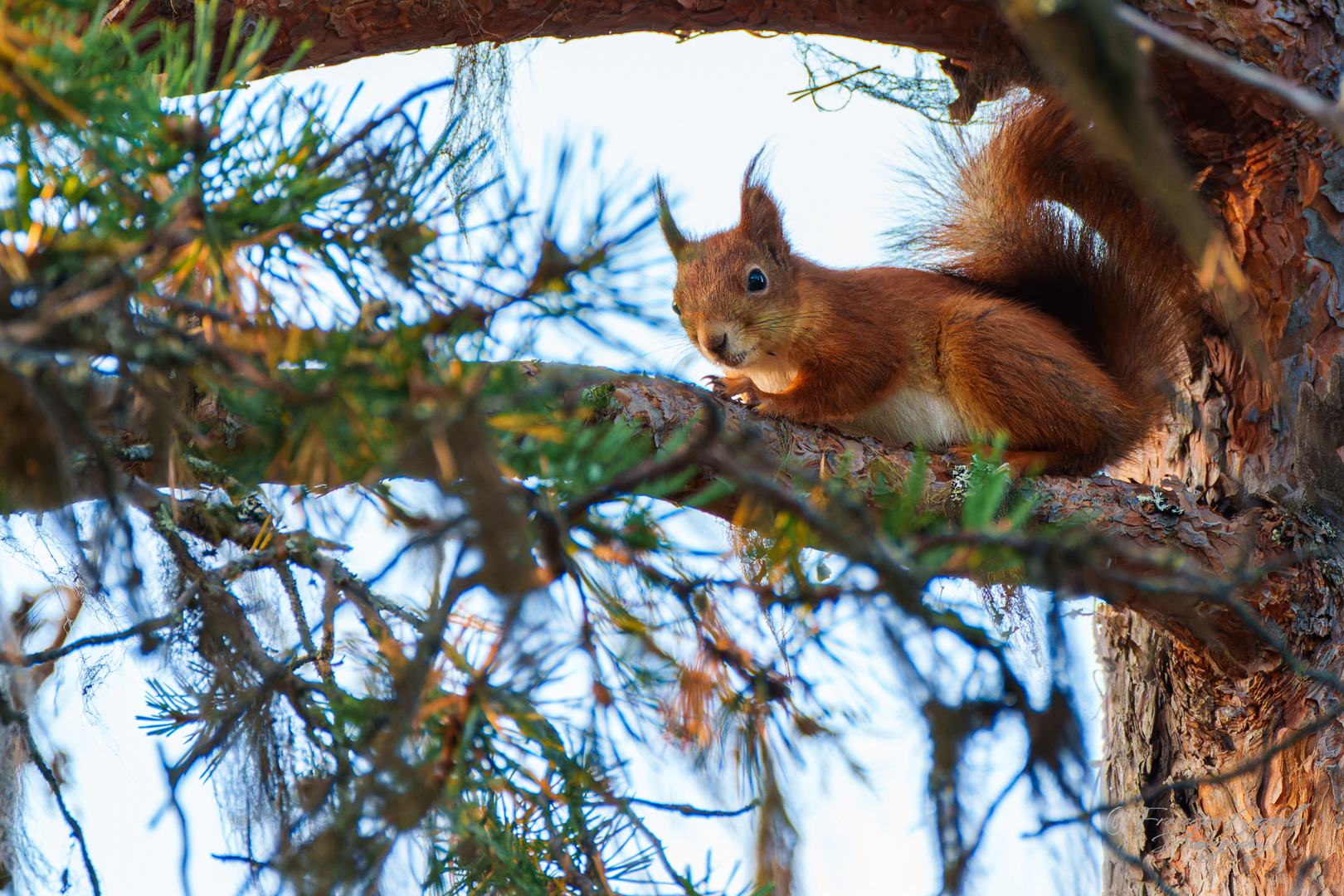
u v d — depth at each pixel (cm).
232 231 285
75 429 316
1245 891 732
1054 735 350
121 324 264
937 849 356
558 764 397
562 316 289
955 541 338
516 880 409
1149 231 855
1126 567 678
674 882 400
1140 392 855
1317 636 725
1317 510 742
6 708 464
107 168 277
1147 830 803
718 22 825
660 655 365
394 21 781
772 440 669
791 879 391
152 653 421
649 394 599
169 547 435
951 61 855
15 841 487
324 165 304
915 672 342
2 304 261
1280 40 753
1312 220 779
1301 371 772
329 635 422
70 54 267
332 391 269
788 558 352
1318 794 714
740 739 393
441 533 283
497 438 296
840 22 824
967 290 934
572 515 315
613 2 799
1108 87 271
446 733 339
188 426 350
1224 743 763
